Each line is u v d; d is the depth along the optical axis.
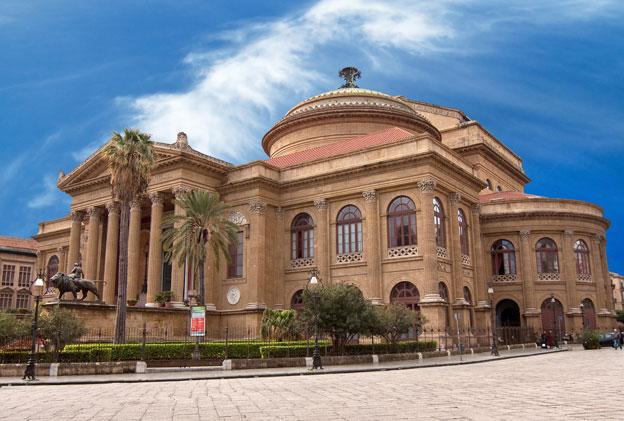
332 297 29.91
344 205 42.62
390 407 12.45
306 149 53.94
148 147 35.34
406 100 63.50
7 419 11.81
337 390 16.47
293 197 45.09
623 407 11.73
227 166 46.25
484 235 50.81
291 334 33.31
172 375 23.05
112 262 46.50
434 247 37.72
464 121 62.03
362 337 38.09
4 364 23.75
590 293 50.25
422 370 24.47
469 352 36.56
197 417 11.70
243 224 44.72
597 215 51.78
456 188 42.34
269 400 14.37
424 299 37.06
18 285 79.00
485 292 46.44
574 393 14.43
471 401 13.17
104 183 48.56
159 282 43.53
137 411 12.78
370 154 41.69
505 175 63.03
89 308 34.44
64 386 19.97
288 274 44.53
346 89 59.03
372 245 40.06
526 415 10.87
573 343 46.81
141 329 37.16
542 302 48.84
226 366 25.58
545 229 49.69
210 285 43.97
